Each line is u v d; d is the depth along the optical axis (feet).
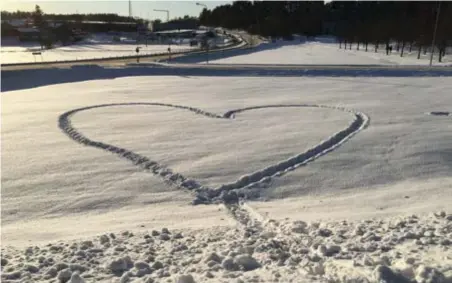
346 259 18.85
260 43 335.06
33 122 65.62
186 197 37.81
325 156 48.21
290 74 126.52
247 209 34.19
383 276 15.03
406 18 234.99
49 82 117.29
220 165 45.37
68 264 20.24
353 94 91.40
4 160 47.24
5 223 32.24
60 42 350.02
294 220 28.73
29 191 38.81
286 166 45.47
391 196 36.24
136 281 17.88
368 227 24.63
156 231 26.45
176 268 19.39
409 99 84.69
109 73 128.06
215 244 23.16
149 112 72.79
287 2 481.46
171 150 50.65
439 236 21.59
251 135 57.36
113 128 61.31
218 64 155.02
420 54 211.20
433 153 48.42
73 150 51.21
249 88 100.78
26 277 19.08
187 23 485.56
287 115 70.18
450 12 203.21
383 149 50.31
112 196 37.73
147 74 129.59
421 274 15.24
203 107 76.64
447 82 110.11
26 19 465.88
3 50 277.85
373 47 285.43
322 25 444.14
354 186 39.93
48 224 31.63
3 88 109.19
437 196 35.50
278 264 19.13
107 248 23.00
